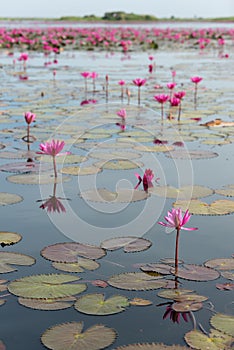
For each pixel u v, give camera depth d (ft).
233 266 6.70
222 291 6.03
